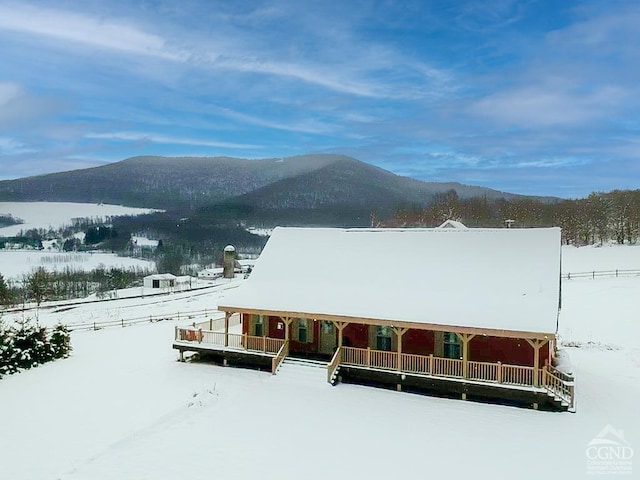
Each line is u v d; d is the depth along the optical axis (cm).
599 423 1947
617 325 3622
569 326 3644
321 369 2419
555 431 1880
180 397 2206
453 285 2441
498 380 2138
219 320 3086
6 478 1526
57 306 5275
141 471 1572
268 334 2745
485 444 1781
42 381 2442
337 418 2000
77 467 1588
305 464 1636
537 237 2538
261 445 1762
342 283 2634
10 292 6844
